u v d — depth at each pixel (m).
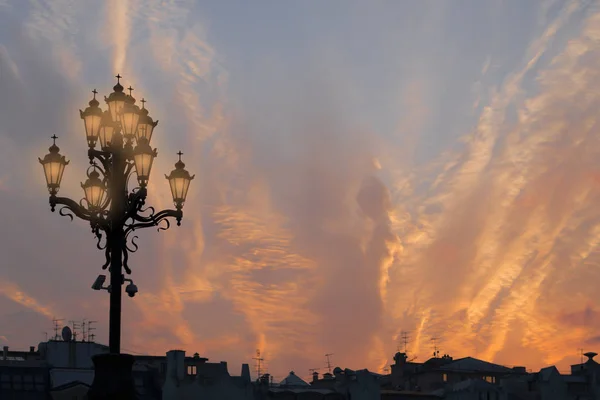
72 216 28.47
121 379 27.34
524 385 96.25
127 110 28.52
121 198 28.36
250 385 85.56
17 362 85.12
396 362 112.75
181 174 29.36
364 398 89.88
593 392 98.75
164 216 29.09
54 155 28.27
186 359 86.69
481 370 107.38
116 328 27.72
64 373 82.94
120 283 28.02
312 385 107.31
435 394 95.81
